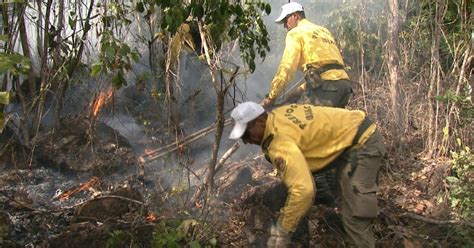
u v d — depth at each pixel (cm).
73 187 450
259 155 505
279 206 398
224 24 383
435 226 396
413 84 567
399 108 543
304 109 323
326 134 319
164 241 336
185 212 378
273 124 312
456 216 413
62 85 503
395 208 419
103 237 350
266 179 462
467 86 502
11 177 457
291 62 452
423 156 515
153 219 378
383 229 389
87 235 347
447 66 566
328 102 457
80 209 381
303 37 457
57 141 494
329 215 393
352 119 326
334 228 386
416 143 534
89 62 512
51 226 385
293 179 296
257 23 428
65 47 507
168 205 408
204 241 355
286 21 481
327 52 459
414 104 555
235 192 433
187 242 355
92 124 499
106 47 395
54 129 501
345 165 330
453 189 432
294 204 295
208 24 383
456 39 546
